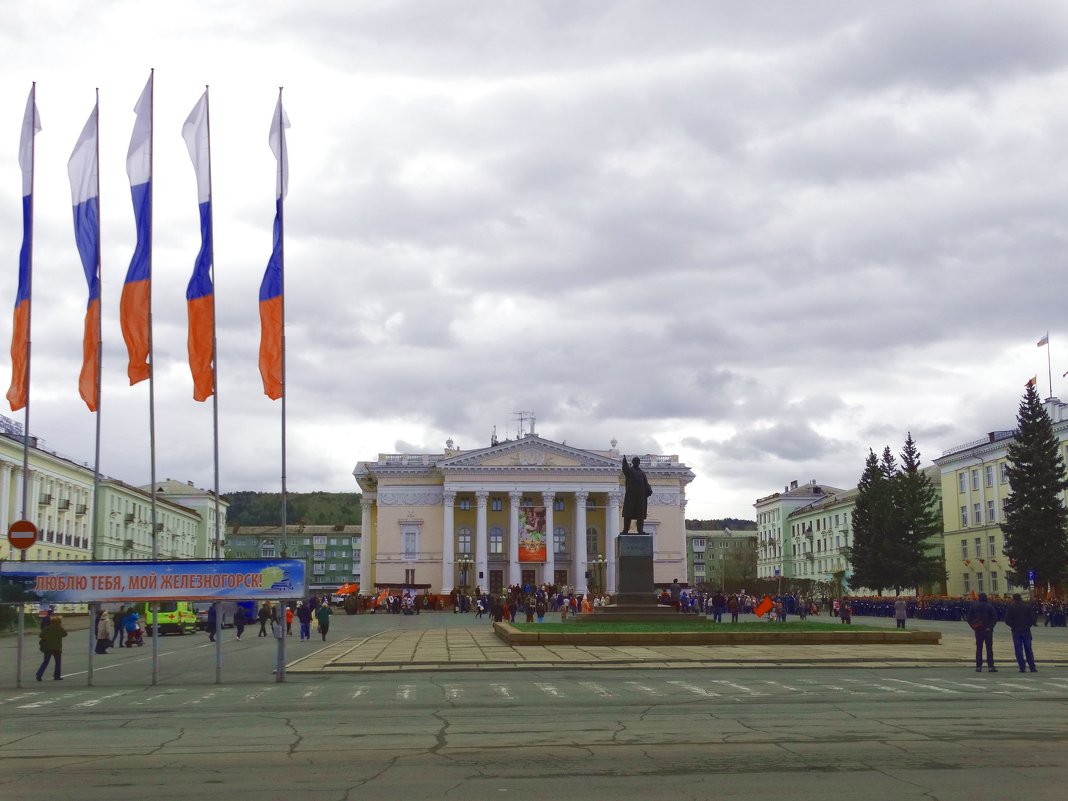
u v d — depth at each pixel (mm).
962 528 108062
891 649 35750
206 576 26625
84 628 72500
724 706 19969
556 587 108938
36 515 90438
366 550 130125
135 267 33844
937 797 11258
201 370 33969
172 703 21922
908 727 16656
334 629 63531
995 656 33656
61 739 16234
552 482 120312
